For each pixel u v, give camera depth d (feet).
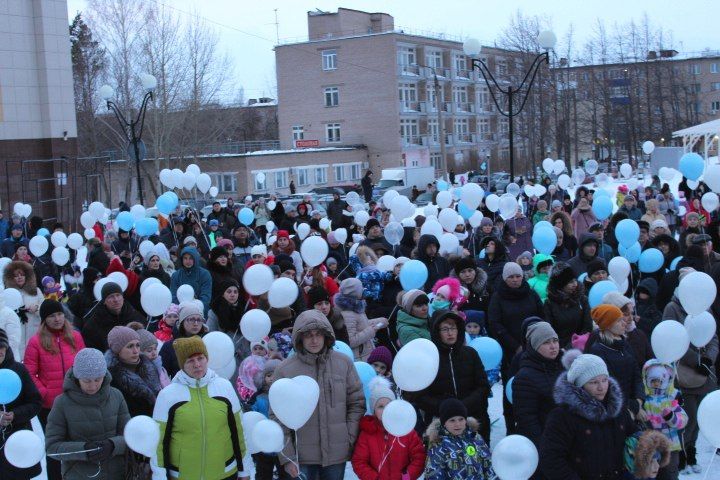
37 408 20.54
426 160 208.64
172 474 17.63
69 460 18.35
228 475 18.01
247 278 25.46
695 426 23.11
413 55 207.41
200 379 17.99
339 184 192.13
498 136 233.55
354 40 199.11
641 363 22.70
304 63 205.16
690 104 226.58
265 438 17.87
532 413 19.15
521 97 197.47
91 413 18.45
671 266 32.42
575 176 80.69
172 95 157.58
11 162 90.27
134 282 33.45
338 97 203.00
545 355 19.29
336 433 18.95
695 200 52.49
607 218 46.42
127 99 150.00
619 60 221.87
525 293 25.77
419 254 32.55
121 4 152.97
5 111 89.76
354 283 25.36
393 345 29.45
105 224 61.11
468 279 28.66
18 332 27.32
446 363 20.39
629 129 208.74
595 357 16.37
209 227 54.65
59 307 23.58
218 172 170.50
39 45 92.02
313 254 29.66
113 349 20.13
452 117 218.59
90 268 31.07
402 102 202.08
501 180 151.02
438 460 18.03
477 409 20.31
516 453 16.46
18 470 20.18
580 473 16.35
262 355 23.11
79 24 189.26
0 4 89.15
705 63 296.51
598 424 16.25
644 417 19.35
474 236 45.06
